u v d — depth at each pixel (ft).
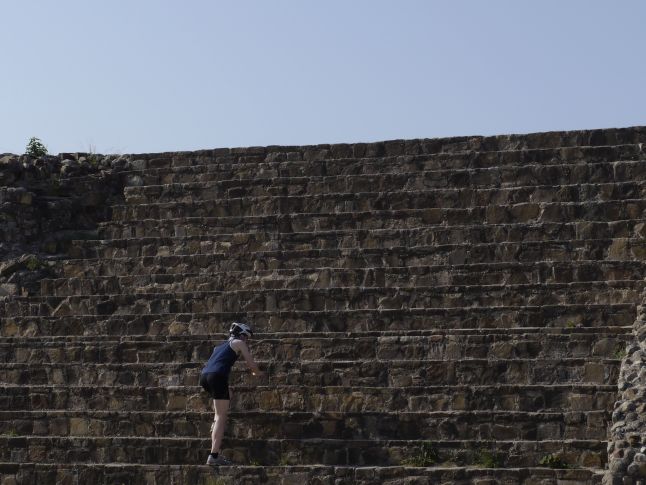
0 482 63.26
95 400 66.69
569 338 62.54
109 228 83.30
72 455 63.67
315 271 73.51
